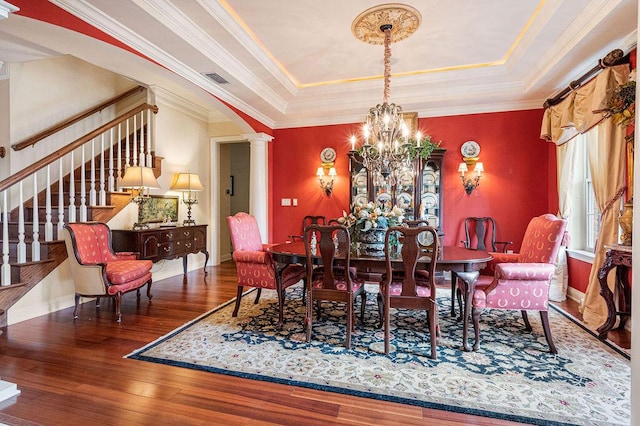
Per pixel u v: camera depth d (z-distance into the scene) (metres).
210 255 6.00
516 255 3.01
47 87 4.16
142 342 2.54
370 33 3.05
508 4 2.62
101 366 2.16
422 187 4.66
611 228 2.90
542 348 2.43
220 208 6.48
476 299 2.41
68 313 3.24
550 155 4.30
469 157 4.62
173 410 1.70
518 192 4.50
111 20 2.48
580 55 3.02
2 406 1.73
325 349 2.43
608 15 2.39
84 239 3.21
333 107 4.73
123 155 4.83
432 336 2.28
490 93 4.18
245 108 4.53
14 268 2.93
